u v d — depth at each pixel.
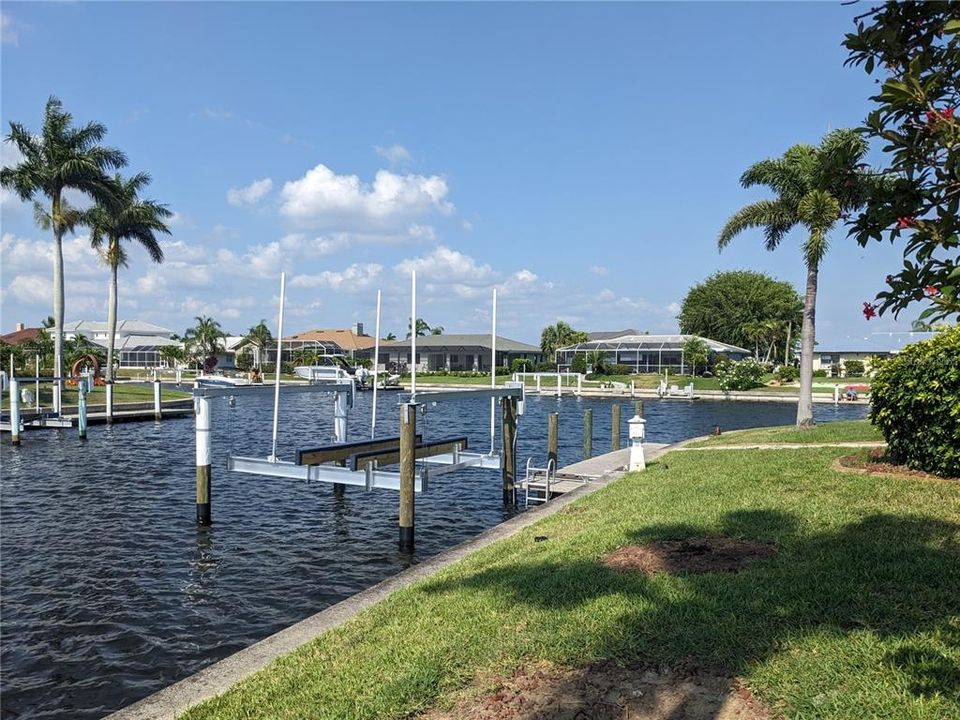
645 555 7.24
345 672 5.34
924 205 3.09
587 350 82.25
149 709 5.24
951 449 9.69
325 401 57.41
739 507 8.98
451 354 91.62
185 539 13.67
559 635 5.41
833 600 5.46
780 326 90.06
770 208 23.94
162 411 37.59
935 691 4.08
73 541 13.48
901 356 10.72
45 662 8.19
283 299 15.41
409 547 12.84
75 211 38.16
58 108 37.62
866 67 3.27
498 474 20.84
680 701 4.36
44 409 37.50
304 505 16.69
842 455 12.70
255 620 9.51
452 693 4.81
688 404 53.66
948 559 6.17
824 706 4.07
